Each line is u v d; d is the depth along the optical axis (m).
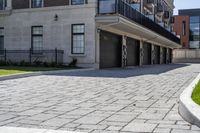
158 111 6.42
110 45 24.58
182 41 66.75
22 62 22.80
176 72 20.02
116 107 6.87
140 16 26.47
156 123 5.38
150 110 6.53
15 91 9.30
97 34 21.77
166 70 22.67
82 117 5.87
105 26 22.50
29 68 18.38
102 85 11.10
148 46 37.38
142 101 7.67
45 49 23.08
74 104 7.21
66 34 22.41
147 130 4.94
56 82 11.84
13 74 13.08
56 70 17.00
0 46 24.91
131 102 7.52
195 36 67.44
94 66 21.55
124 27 23.72
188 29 66.50
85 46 21.78
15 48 24.14
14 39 24.19
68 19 22.30
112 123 5.41
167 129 4.98
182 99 6.32
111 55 24.84
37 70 16.45
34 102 7.46
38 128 5.08
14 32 24.19
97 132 4.85
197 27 67.12
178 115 6.02
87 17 21.62
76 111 6.42
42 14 23.17
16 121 5.55
